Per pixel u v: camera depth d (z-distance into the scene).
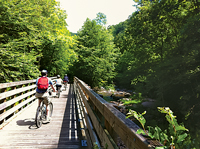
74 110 8.04
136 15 20.34
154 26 19.12
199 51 11.70
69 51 26.34
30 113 7.35
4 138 4.44
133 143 1.11
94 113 3.15
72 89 19.61
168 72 13.99
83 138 4.45
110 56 37.91
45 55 25.12
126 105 21.17
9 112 6.05
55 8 24.30
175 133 0.93
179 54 15.00
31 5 15.59
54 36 21.14
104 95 34.00
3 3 11.55
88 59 34.50
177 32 17.27
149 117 14.49
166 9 16.86
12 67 12.69
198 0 14.18
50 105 6.22
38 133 4.86
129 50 23.03
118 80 48.34
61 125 5.65
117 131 1.54
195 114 11.28
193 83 12.61
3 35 13.12
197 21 12.42
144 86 19.45
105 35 37.97
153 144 0.89
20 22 13.04
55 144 4.13
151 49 20.64
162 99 15.29
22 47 14.49
